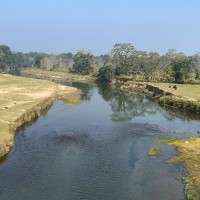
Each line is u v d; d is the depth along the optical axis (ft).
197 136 216.33
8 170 149.79
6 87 383.45
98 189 133.49
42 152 175.63
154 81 545.03
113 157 171.12
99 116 279.08
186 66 536.01
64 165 158.10
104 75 622.54
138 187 135.64
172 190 133.08
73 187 134.82
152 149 184.34
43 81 500.33
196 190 131.64
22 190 131.34
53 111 289.94
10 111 239.91
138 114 294.66
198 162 163.43
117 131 226.38
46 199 124.67
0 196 125.90
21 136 204.03
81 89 488.02
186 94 361.10
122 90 494.59
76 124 243.60
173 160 166.71
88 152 178.50
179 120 269.23
